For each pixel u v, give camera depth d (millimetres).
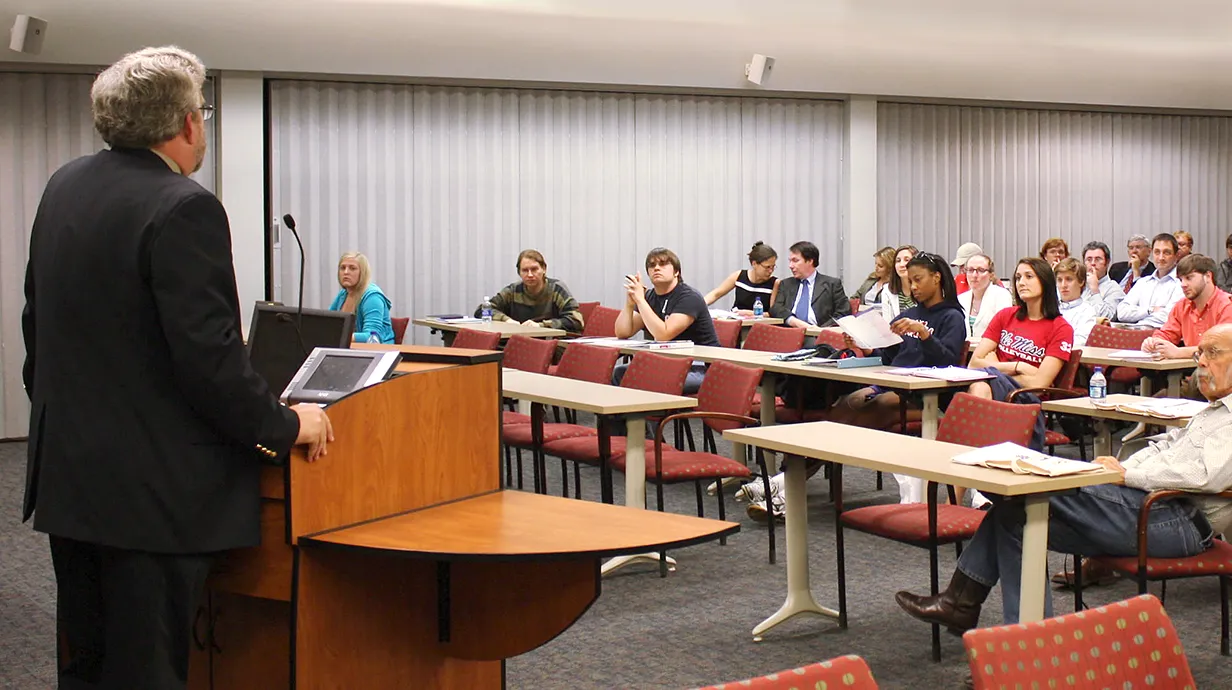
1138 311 9039
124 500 2168
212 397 2133
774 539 4941
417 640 2594
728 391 5246
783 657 3740
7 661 3719
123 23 7793
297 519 2271
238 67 8438
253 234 8805
